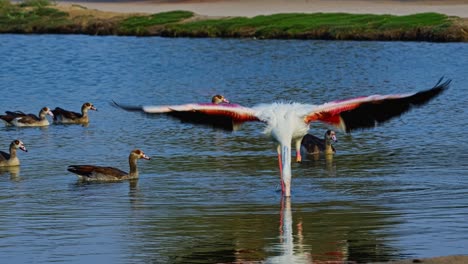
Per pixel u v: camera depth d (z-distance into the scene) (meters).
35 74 41.12
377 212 17.25
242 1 70.31
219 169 21.83
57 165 23.19
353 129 14.14
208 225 16.59
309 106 15.26
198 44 49.31
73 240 15.72
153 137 26.45
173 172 21.67
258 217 17.11
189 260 14.38
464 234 15.51
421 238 15.34
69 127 29.02
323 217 16.97
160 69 41.75
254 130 26.98
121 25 55.03
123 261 14.38
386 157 23.05
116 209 18.09
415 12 57.84
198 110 13.62
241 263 14.18
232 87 36.28
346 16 52.97
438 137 25.56
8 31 56.62
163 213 17.61
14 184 20.92
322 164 22.39
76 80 39.31
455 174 20.77
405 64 40.66
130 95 35.06
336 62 42.00
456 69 38.78
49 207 18.41
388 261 13.98
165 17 56.38
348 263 14.02
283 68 40.97
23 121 29.34
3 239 15.85
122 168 22.53
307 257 14.41
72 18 58.19
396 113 13.76
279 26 51.50
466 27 47.41
